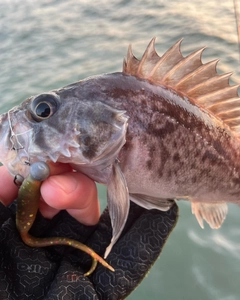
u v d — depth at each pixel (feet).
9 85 2.02
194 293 0.93
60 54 2.32
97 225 0.58
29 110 0.49
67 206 0.47
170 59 0.56
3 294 0.48
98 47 2.35
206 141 0.59
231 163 0.62
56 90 0.51
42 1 3.50
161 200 0.60
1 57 2.39
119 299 0.54
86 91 0.50
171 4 2.92
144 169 0.54
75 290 0.50
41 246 0.52
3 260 0.51
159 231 0.59
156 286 0.94
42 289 0.50
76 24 2.80
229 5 2.74
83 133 0.49
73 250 0.56
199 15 2.62
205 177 0.60
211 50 2.11
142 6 2.97
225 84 0.60
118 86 0.52
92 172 0.53
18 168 0.50
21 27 2.86
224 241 1.04
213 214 0.67
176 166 0.56
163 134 0.54
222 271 0.97
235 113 0.62
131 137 0.52
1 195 0.56
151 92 0.54
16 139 0.49
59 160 0.49
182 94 0.58
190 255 1.01
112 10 2.98
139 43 2.33
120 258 0.56
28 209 0.48
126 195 0.49
